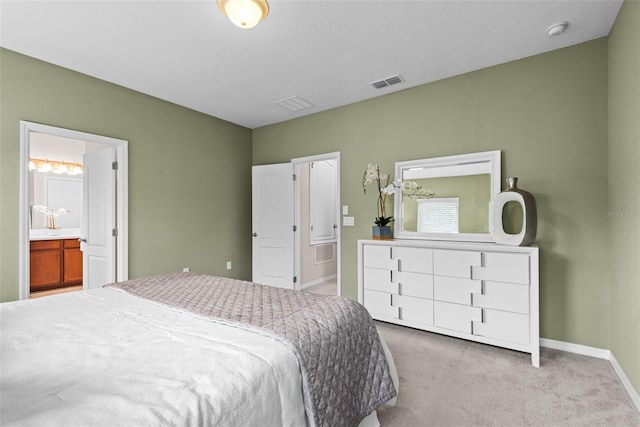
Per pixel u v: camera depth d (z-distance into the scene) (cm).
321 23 227
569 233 257
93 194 352
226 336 118
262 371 97
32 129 269
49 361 98
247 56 273
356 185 382
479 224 297
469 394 196
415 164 334
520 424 168
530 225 247
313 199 512
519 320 240
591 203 249
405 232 338
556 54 264
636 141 184
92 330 125
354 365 140
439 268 278
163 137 370
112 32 236
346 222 389
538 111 271
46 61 278
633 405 184
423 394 196
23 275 263
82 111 301
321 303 160
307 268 495
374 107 368
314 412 110
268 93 354
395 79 320
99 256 346
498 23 228
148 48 259
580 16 220
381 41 251
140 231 346
